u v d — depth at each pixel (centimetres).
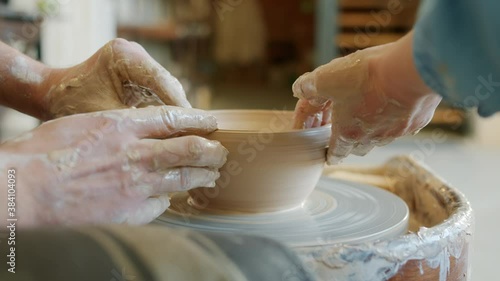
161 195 83
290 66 805
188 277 56
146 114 80
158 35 540
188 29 661
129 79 98
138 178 77
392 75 72
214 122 89
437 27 61
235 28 805
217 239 64
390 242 73
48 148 74
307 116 100
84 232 62
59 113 108
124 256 57
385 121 80
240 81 816
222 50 811
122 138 77
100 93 103
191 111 86
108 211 76
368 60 77
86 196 74
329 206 99
